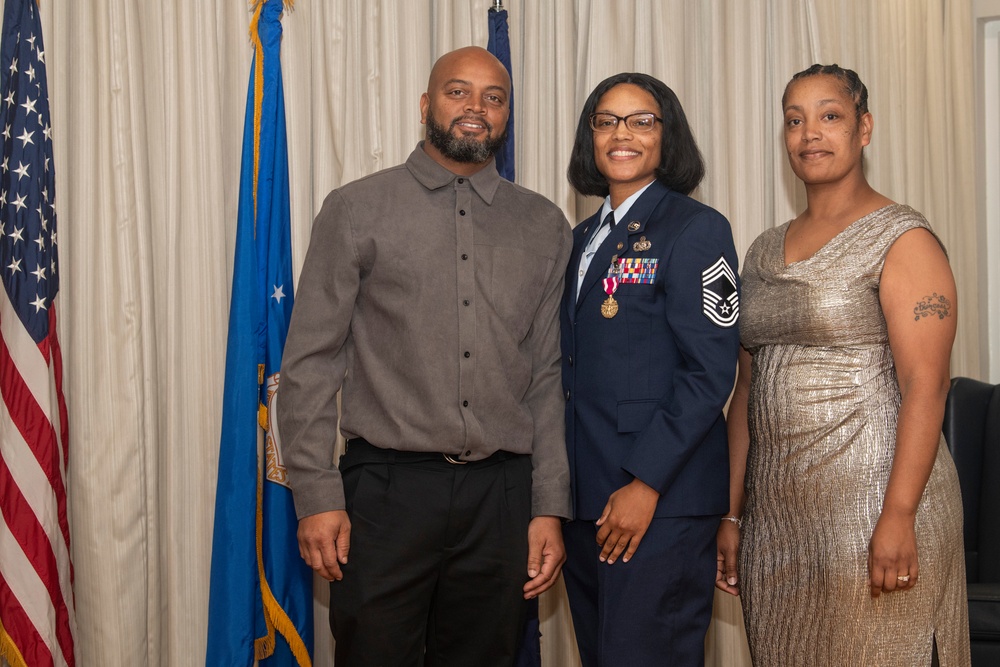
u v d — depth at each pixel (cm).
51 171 224
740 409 196
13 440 213
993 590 191
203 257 232
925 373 158
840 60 263
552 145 256
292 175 242
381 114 247
